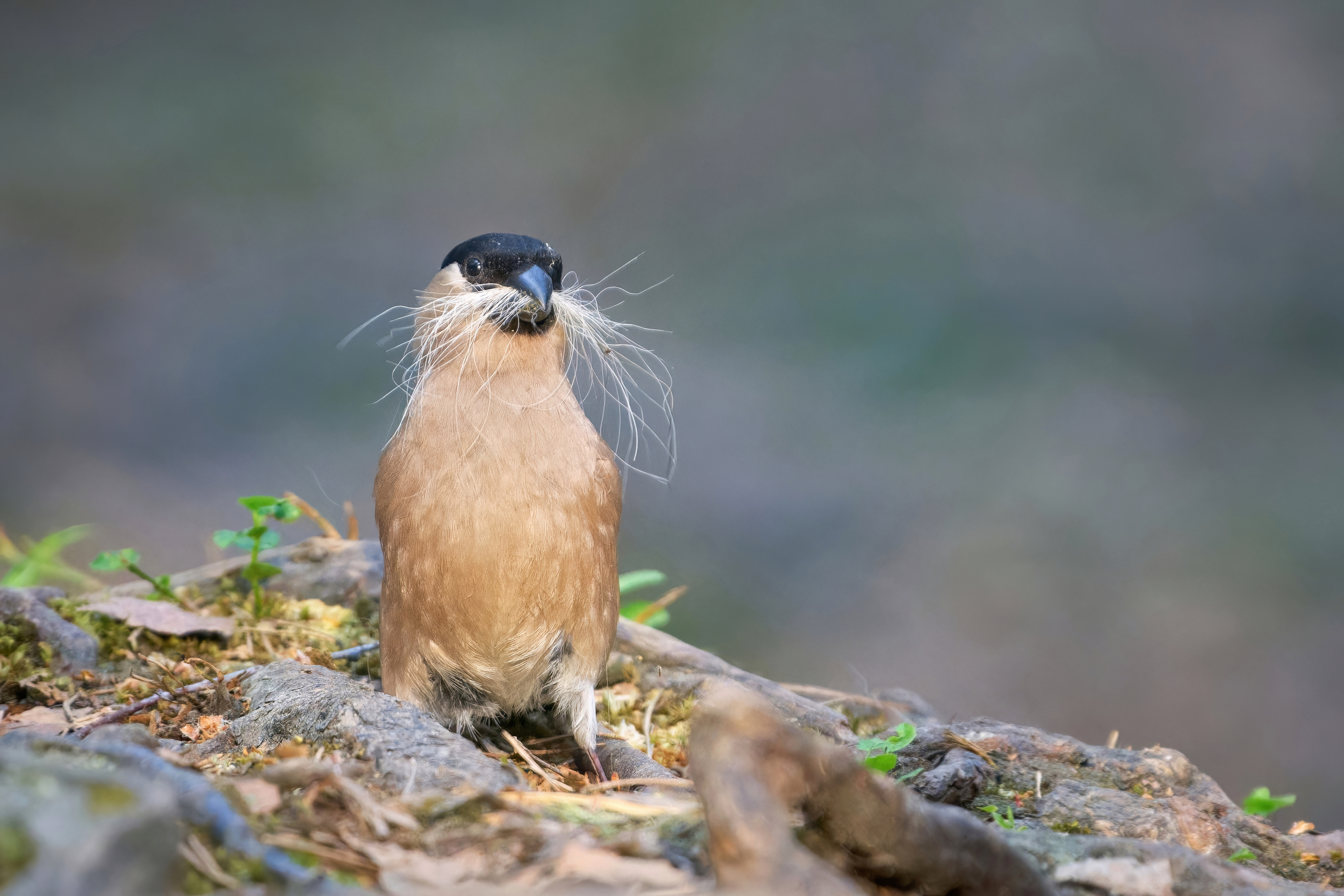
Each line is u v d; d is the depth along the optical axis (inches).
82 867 92.1
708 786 113.7
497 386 201.6
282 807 133.8
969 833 124.6
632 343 233.0
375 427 730.2
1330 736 557.3
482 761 156.4
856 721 257.4
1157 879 135.3
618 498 211.3
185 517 643.5
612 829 136.3
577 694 208.5
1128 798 181.6
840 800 121.0
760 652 551.2
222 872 113.5
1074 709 567.2
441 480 197.2
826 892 109.0
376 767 154.6
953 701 563.8
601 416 227.1
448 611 199.5
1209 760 550.6
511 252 211.0
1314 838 182.2
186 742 179.8
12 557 300.8
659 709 237.9
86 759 129.8
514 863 126.0
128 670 221.6
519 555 196.2
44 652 215.8
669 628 544.7
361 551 277.9
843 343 834.2
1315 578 625.6
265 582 270.8
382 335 828.6
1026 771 194.4
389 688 210.7
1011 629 600.1
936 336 836.6
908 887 125.6
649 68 1071.0
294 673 192.7
